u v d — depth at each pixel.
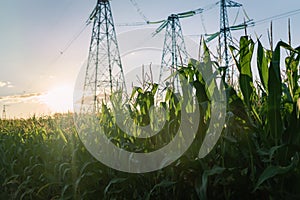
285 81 2.06
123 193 2.55
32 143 4.05
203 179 1.74
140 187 2.47
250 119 1.84
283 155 1.63
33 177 3.55
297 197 1.54
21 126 5.83
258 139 1.91
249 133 1.84
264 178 1.48
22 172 3.75
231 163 1.89
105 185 2.71
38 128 4.89
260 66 1.80
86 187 2.79
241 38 1.87
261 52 1.80
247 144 1.82
